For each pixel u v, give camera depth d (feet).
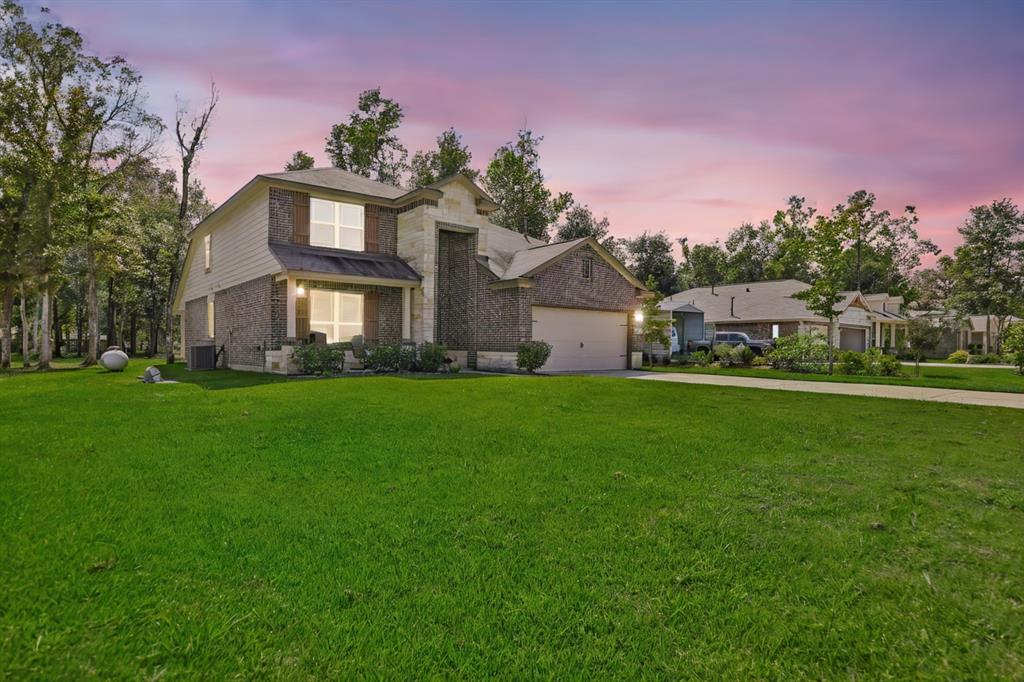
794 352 64.08
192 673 6.33
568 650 6.97
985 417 25.25
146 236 95.91
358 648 6.89
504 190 118.42
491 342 56.34
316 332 51.06
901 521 11.71
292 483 14.06
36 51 63.52
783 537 10.82
